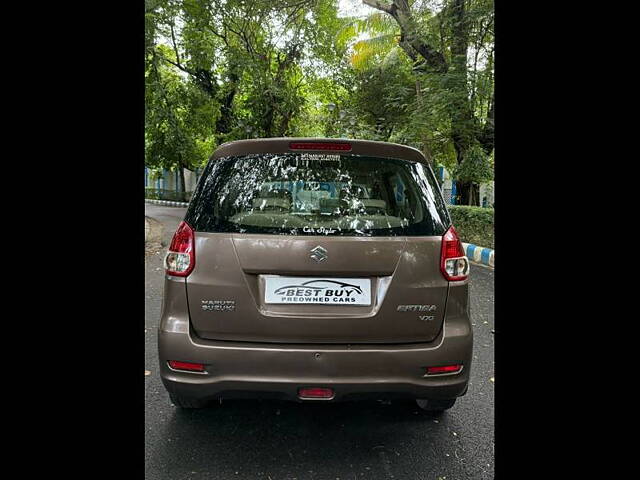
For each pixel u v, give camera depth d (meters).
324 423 2.92
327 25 17.58
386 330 2.42
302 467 2.47
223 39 17.56
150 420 2.90
